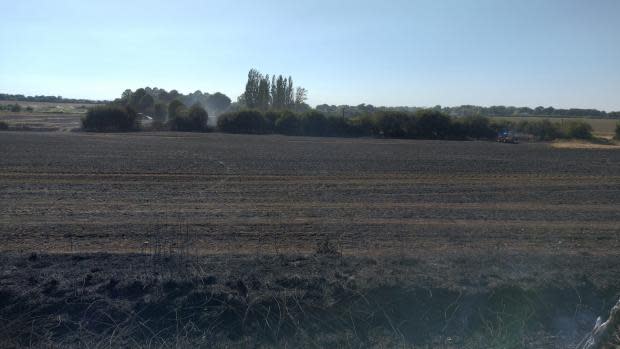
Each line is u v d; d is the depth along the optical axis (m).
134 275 7.64
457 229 12.08
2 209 13.70
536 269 8.23
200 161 25.95
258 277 7.72
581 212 14.61
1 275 7.61
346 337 6.71
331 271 7.96
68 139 39.19
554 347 6.68
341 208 14.68
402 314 7.12
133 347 6.45
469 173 23.47
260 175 21.39
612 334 5.86
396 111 59.97
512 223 12.94
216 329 6.77
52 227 11.63
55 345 6.43
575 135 57.84
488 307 7.27
